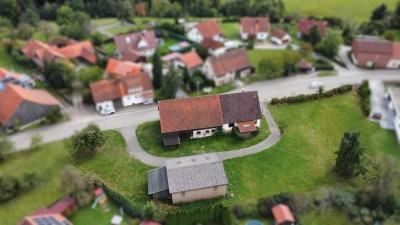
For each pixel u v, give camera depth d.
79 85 85.94
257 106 66.06
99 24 139.75
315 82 84.62
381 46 94.00
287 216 46.47
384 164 53.19
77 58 103.62
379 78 87.94
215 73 87.81
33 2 145.88
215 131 65.25
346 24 123.88
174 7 144.62
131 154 61.31
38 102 72.19
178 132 63.66
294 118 70.75
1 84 83.56
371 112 72.31
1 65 100.69
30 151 60.28
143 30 119.19
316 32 111.19
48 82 86.62
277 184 55.31
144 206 48.97
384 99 77.31
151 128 67.38
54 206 47.22
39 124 71.19
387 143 63.41
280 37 114.94
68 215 47.34
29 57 100.62
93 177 52.94
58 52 100.62
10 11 136.38
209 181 51.69
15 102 70.38
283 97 76.62
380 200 49.03
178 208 51.19
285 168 58.44
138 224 47.34
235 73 91.31
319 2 159.38
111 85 77.81
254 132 65.25
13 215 46.69
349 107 74.25
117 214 48.28
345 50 106.94
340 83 84.94
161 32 124.19
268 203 49.38
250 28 120.19
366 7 150.38
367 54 94.12
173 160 55.47
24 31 117.44
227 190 54.22
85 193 49.81
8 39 108.44
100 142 61.25
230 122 65.06
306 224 47.06
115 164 59.03
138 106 75.38
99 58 102.25
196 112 64.50
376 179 51.97
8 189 49.00
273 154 61.28
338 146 63.34
